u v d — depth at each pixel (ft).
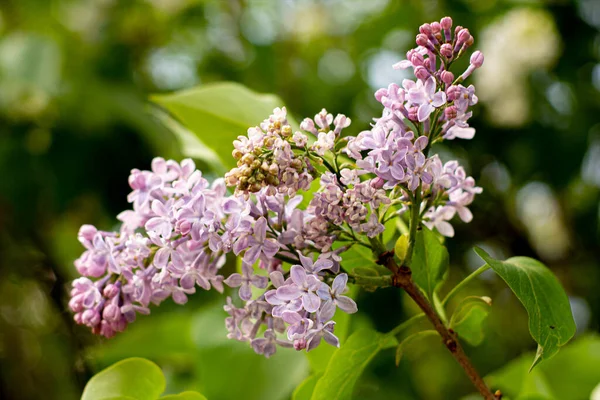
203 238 1.71
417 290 1.82
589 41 3.84
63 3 4.41
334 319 2.13
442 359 4.17
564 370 2.50
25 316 3.69
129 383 1.88
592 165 3.93
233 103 2.20
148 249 1.78
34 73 3.50
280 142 1.67
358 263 1.98
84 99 3.66
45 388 3.58
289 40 4.55
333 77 4.49
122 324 1.83
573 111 3.87
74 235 3.81
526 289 1.80
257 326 1.76
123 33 4.44
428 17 4.23
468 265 4.03
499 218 3.99
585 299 3.97
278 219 1.75
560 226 4.11
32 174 3.60
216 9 4.57
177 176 1.82
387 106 1.72
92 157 3.59
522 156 3.86
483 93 3.88
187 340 2.79
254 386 2.24
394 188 1.78
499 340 4.18
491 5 4.14
